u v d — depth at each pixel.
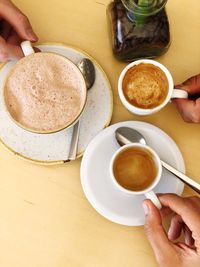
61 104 0.31
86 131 0.33
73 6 0.35
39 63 0.31
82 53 0.34
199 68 0.35
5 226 0.32
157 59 0.35
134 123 0.33
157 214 0.30
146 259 0.32
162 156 0.33
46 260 0.31
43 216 0.32
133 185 0.31
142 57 0.34
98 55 0.35
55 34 0.35
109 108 0.34
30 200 0.32
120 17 0.32
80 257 0.32
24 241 0.32
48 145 0.33
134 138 0.33
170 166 0.32
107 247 0.32
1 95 0.33
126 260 0.32
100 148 0.33
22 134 0.33
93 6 0.35
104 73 0.34
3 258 0.31
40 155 0.32
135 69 0.32
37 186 0.32
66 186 0.33
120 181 0.31
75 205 0.32
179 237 0.33
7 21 0.33
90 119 0.33
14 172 0.32
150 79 0.32
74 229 0.32
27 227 0.32
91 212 0.32
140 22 0.31
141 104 0.32
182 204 0.30
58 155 0.33
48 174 0.33
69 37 0.35
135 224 0.32
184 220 0.29
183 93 0.31
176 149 0.33
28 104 0.31
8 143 0.33
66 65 0.32
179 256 0.29
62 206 0.32
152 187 0.30
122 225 0.32
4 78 0.33
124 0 0.30
